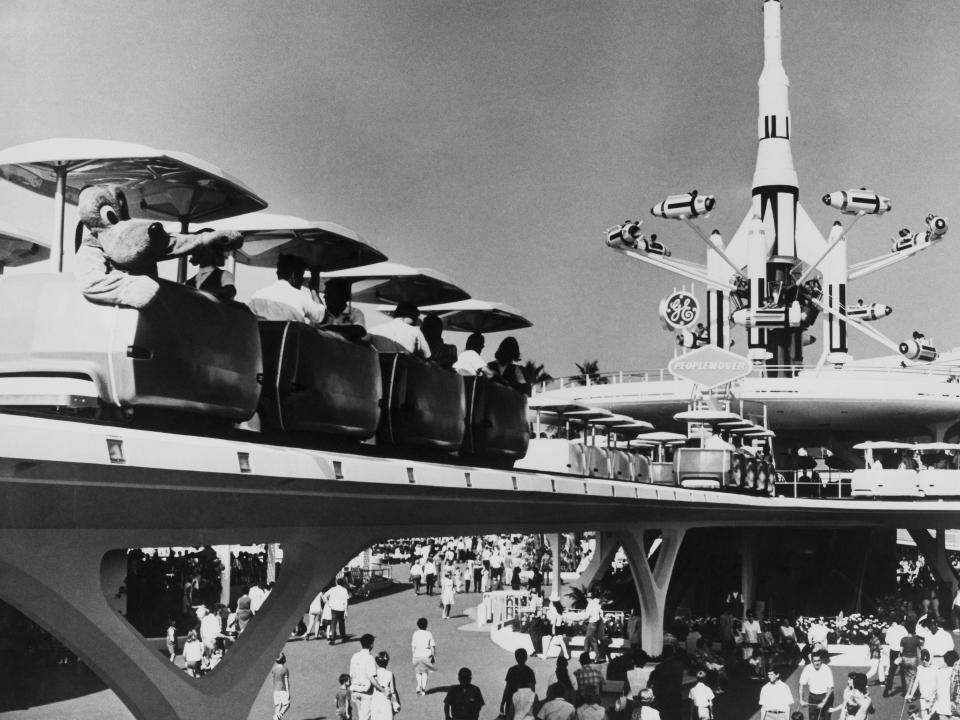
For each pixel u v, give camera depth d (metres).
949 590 48.84
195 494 8.42
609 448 26.83
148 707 8.39
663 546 32.16
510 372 15.94
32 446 6.27
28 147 8.84
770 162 64.25
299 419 9.75
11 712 20.92
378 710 19.73
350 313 11.41
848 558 49.19
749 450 41.00
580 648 32.38
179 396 7.95
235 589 37.75
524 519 18.17
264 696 24.22
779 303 61.69
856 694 22.16
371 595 46.00
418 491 12.33
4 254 12.30
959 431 60.59
